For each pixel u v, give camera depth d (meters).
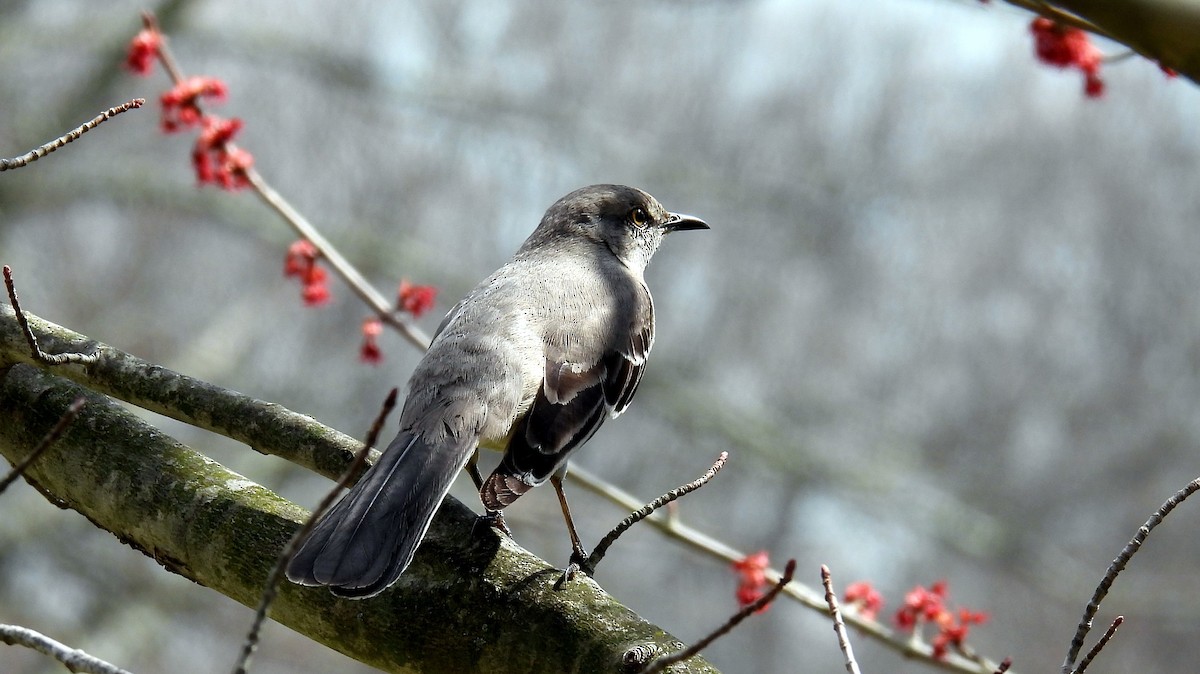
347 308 17.44
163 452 4.52
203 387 4.75
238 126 6.47
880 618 18.06
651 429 17.50
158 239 17.86
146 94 17.06
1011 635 18.28
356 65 16.94
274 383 17.28
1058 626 18.22
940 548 18.41
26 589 15.48
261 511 4.25
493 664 3.79
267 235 16.25
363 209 18.00
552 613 3.78
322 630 4.04
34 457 3.28
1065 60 4.91
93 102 16.20
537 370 5.29
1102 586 3.51
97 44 15.99
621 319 5.74
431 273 17.03
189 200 16.11
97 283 17.80
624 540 16.23
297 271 6.66
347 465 4.61
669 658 3.17
